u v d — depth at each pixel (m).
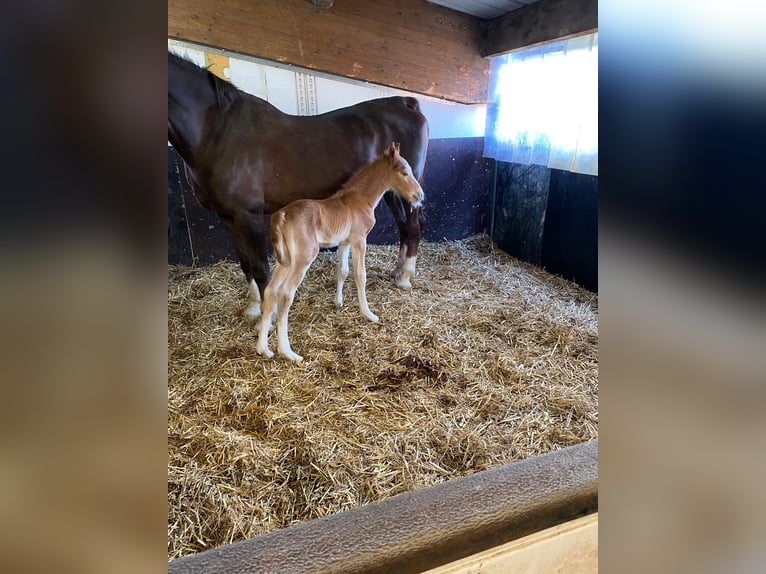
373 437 1.34
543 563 0.87
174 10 1.96
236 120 1.74
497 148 3.09
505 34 2.57
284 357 1.75
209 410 1.45
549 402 1.54
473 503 0.83
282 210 1.67
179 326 2.02
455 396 1.56
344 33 2.30
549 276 2.87
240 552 0.73
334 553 0.73
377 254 3.06
